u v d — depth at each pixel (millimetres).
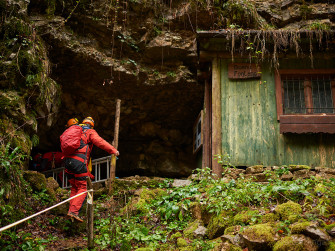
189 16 8898
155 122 10789
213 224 4496
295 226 3771
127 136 10922
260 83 7004
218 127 6801
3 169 4727
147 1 8742
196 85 9117
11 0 7035
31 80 6477
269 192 4953
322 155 6473
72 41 8086
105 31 8656
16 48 6637
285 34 6848
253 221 4309
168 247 4297
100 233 4738
